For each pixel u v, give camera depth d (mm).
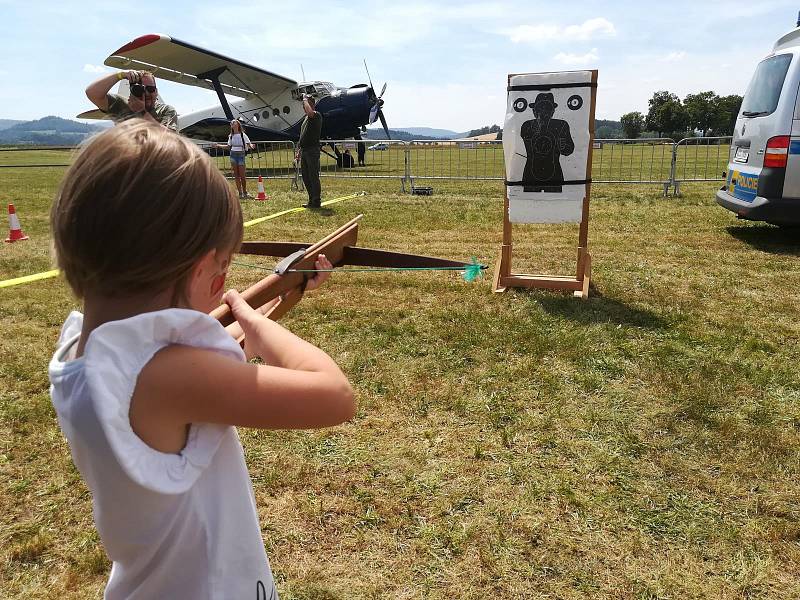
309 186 10062
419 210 9883
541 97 4719
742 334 4051
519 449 2771
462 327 4199
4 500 2451
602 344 3893
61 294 5035
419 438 2865
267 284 1221
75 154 771
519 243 7207
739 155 7367
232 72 20547
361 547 2184
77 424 741
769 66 6891
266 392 800
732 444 2773
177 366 753
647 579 2021
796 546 2162
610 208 9898
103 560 2121
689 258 6246
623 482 2521
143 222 718
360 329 4227
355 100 21516
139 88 4332
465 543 2193
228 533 896
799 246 6719
